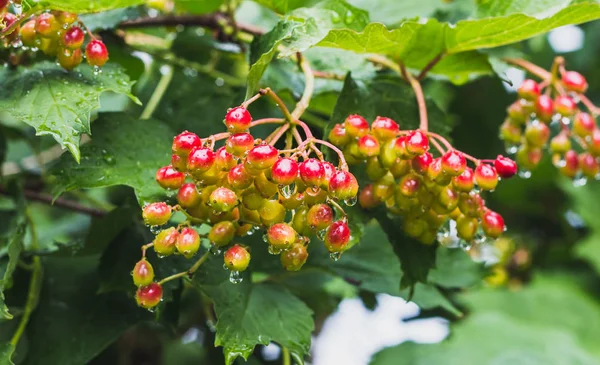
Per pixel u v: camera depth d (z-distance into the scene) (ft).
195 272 2.16
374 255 2.36
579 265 3.55
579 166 2.37
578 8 2.14
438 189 2.08
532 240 3.59
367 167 2.10
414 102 2.25
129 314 2.24
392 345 3.15
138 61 2.47
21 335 2.31
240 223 2.04
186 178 2.11
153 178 2.14
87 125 2.06
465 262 2.42
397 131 2.07
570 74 2.33
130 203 2.23
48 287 2.27
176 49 2.52
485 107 3.17
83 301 2.25
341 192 1.98
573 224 3.44
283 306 2.19
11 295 2.26
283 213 2.01
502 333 3.22
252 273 2.27
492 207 3.51
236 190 1.99
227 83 2.53
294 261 2.03
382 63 2.33
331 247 2.02
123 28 2.42
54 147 2.67
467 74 2.38
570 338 3.21
